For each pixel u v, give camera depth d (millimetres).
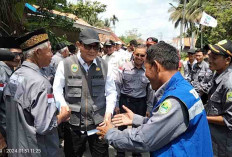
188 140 1514
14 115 2010
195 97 1541
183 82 1601
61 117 2322
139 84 3799
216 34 18734
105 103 2852
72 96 2727
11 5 4699
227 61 2455
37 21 5746
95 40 2596
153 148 1529
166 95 1571
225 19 17828
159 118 1499
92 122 2771
